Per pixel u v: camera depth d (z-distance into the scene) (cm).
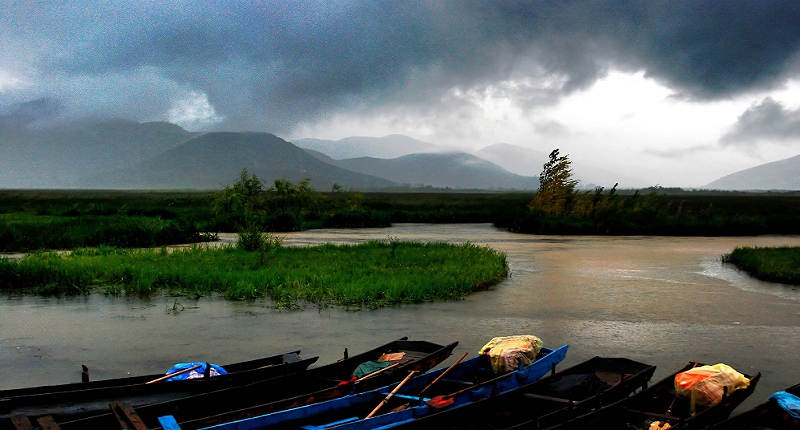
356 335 1017
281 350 936
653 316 1176
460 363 716
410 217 4459
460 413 556
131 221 2866
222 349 943
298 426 551
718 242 2930
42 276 1520
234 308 1228
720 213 4731
